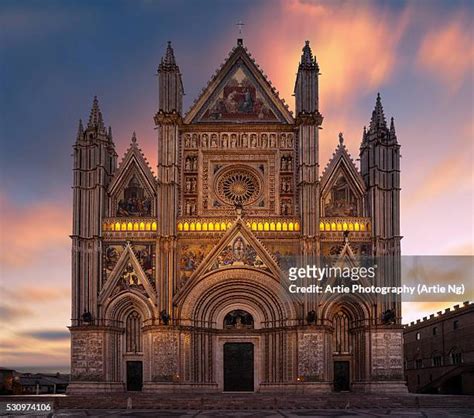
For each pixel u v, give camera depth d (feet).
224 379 268.00
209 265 266.16
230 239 268.00
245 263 266.57
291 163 279.69
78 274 264.11
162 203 269.03
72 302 262.06
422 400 224.53
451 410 204.74
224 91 286.25
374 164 272.92
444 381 311.68
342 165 278.46
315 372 255.50
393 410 205.67
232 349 270.46
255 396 233.55
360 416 180.04
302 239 266.36
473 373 289.33
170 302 262.06
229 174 281.54
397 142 275.39
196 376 263.29
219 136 281.74
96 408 221.66
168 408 217.77
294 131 281.54
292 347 260.01
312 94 276.21
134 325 269.03
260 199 278.05
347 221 271.90
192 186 278.46
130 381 265.95
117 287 265.75
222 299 270.87
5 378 329.52
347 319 271.90
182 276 269.03
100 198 269.44
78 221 267.39
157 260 266.16
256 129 281.33
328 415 184.96
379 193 270.87
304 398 226.99
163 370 256.11
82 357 257.96
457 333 320.91
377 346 260.01
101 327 259.39
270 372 264.52
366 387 259.19
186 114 283.38
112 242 269.44
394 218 269.44
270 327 267.39
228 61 287.69
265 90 285.84
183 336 261.85
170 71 278.26
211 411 204.85
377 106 280.51
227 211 276.41
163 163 272.10
